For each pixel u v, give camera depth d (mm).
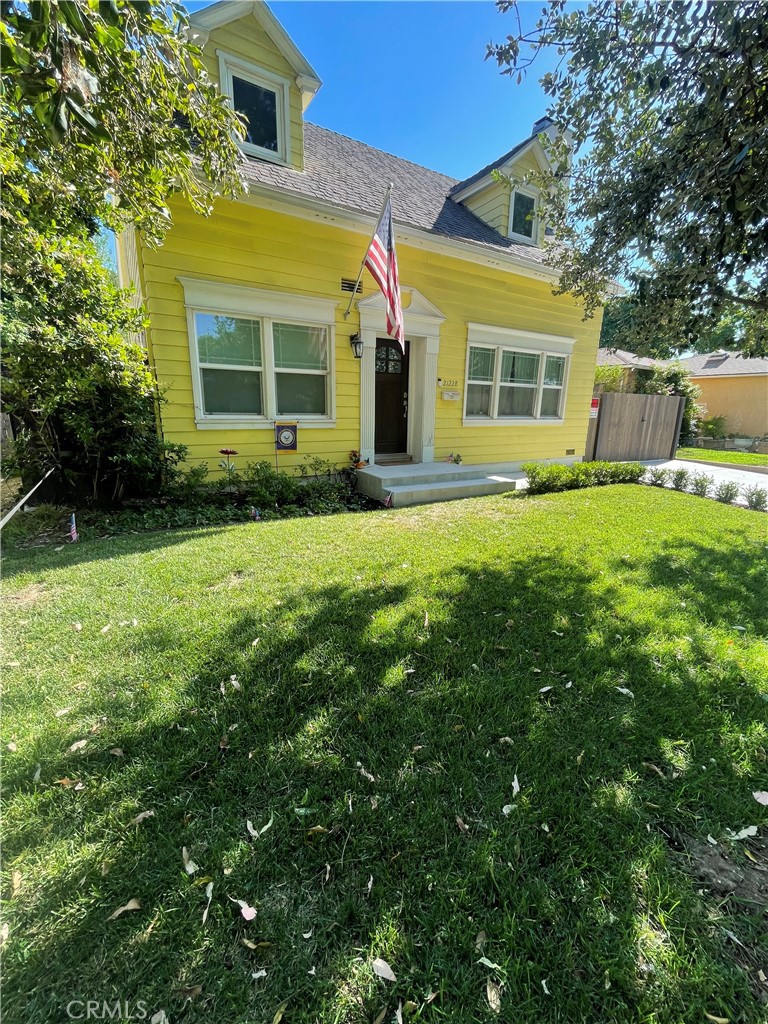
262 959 1074
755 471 9844
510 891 1232
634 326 3736
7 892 1214
